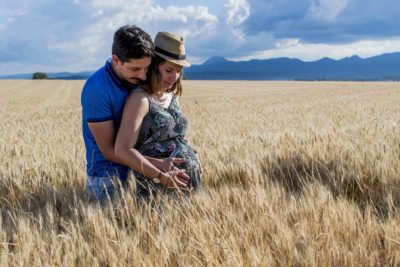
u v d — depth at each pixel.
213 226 1.71
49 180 2.63
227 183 2.72
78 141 4.72
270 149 3.65
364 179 2.70
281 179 2.89
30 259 1.51
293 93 33.56
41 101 30.69
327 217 1.78
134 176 2.12
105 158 2.14
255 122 7.87
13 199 2.36
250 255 1.44
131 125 1.93
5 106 24.02
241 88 53.12
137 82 1.94
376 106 12.94
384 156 2.95
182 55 1.90
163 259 1.49
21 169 2.87
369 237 1.65
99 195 2.16
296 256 1.47
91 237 1.66
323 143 3.63
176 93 2.15
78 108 18.52
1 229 1.75
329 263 1.43
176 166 2.16
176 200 2.06
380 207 2.24
